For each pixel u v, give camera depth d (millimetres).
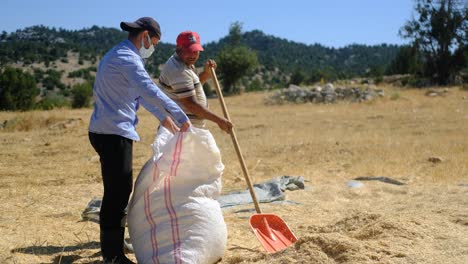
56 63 109688
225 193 7574
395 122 18375
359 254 3936
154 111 4109
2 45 112500
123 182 4242
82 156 11883
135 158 11398
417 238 4430
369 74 64562
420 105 25875
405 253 4020
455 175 8453
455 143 12117
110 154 4199
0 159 11445
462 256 3990
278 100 31062
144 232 4082
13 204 6758
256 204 4684
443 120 18438
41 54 111875
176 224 3990
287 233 4543
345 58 194125
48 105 36875
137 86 4062
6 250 4699
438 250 4160
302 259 3969
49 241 5102
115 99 4203
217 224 4094
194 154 4090
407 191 7547
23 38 167875
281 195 7160
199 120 4809
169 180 4102
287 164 10188
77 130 17109
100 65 4246
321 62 182750
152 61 98062
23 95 36031
